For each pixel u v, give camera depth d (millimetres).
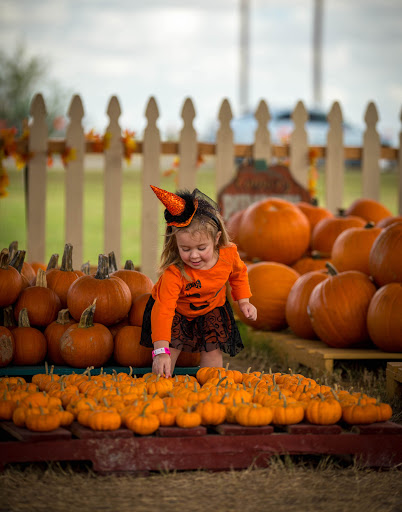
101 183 21969
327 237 6699
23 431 3053
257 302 5953
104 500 2795
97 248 12062
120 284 4453
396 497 2895
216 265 4102
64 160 7344
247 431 3137
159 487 2932
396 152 8312
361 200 7340
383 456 3209
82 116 7383
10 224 14484
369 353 4957
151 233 7621
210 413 3195
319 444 3178
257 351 5844
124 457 3045
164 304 3967
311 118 24531
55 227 14703
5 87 25109
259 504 2789
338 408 3219
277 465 3131
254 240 6668
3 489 2863
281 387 3812
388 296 4852
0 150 7246
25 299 4418
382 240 5145
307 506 2783
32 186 7348
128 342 4312
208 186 18812
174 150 7680
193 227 3836
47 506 2734
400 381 4227
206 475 3064
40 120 7316
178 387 3635
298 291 5609
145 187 7594
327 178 8133
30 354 4203
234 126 22812
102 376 3895
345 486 2986
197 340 4227
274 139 22578
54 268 4891
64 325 4367
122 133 7496
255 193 7727
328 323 5102
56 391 3537
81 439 3035
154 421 3100
